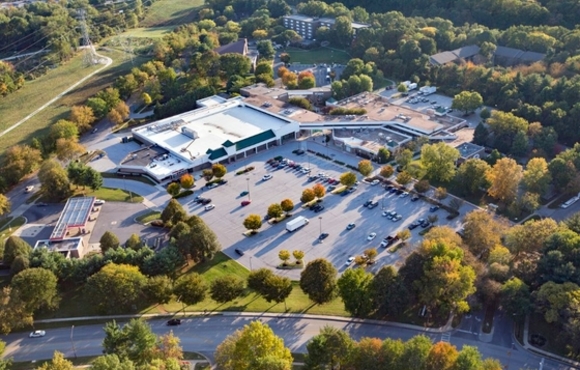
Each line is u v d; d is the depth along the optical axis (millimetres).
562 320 178250
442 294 188625
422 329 191000
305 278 198750
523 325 190125
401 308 188875
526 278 195375
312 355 162875
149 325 196875
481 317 194625
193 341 189625
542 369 172875
